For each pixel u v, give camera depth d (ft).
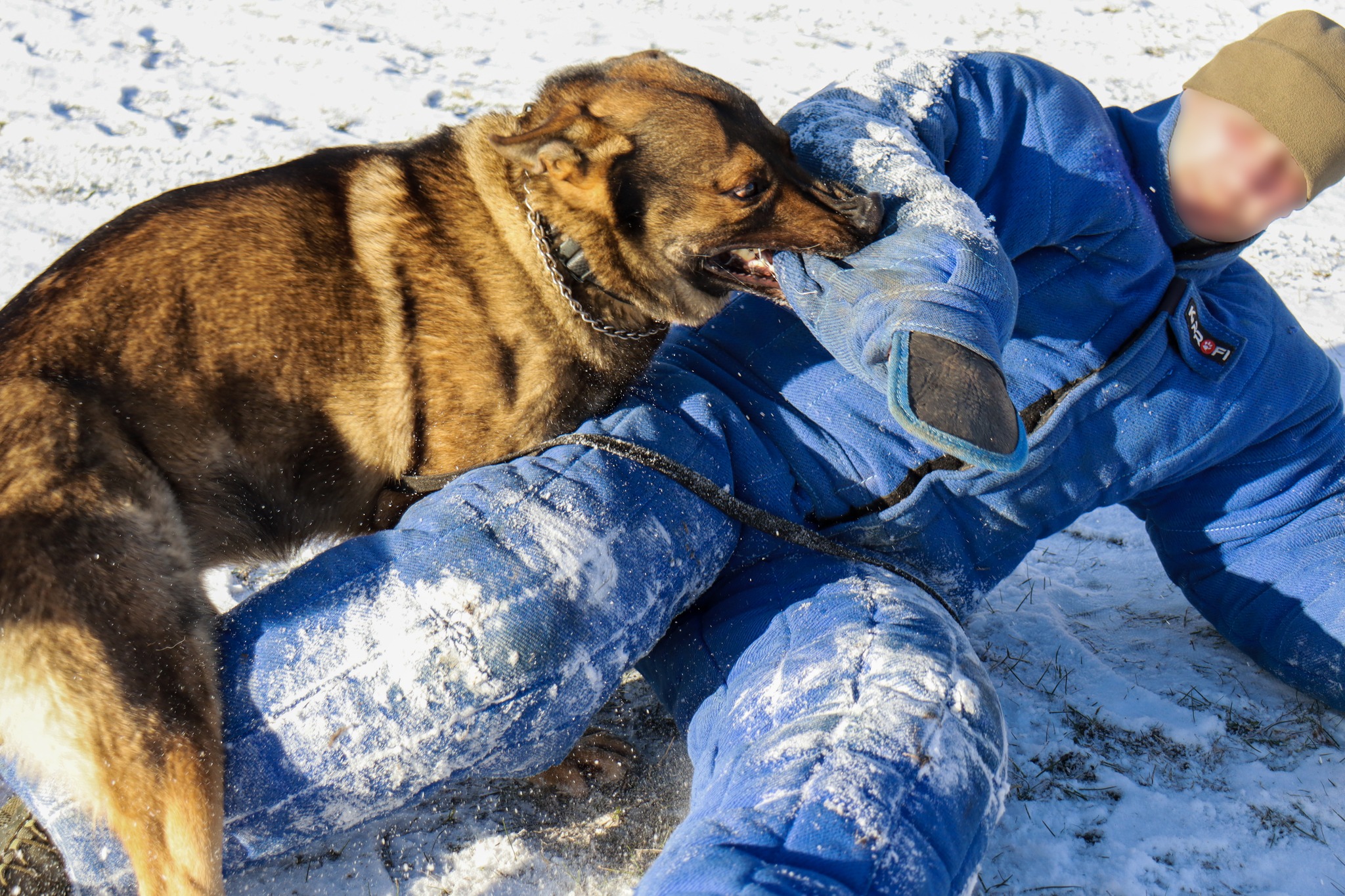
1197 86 9.09
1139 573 12.61
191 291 8.20
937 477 8.47
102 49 25.68
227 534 8.51
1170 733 9.59
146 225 8.29
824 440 8.63
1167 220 9.29
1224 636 10.59
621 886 8.02
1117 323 8.78
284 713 6.88
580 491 7.47
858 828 5.90
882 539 8.68
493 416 9.02
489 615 6.90
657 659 8.49
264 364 8.39
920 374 6.57
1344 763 9.36
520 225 9.02
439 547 7.14
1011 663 10.63
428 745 6.89
